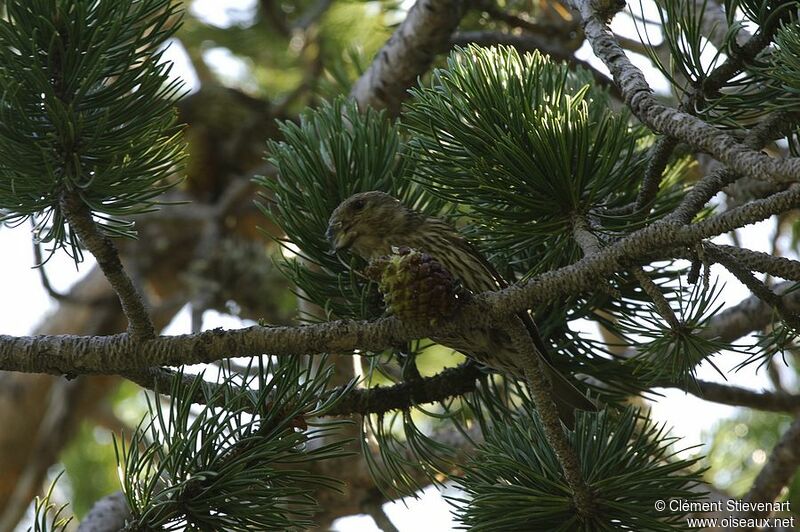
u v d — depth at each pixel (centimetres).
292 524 346
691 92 351
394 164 366
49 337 348
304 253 363
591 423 352
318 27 528
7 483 627
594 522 347
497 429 355
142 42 346
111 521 377
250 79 654
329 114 364
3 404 630
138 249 615
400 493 358
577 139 350
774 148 376
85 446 632
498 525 347
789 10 347
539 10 432
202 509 345
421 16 388
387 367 369
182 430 346
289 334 346
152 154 347
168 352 346
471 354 356
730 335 380
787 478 377
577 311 360
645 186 352
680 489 348
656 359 354
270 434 346
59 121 343
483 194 351
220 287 536
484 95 351
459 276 362
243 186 582
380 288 345
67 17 344
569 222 351
